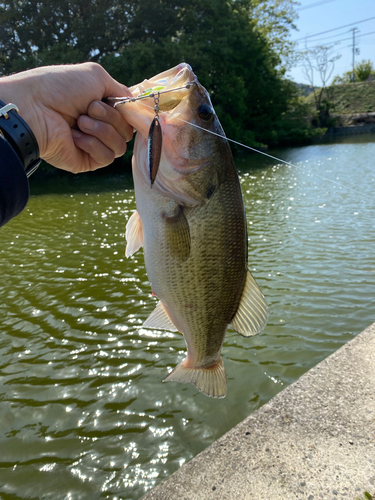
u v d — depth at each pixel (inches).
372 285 54.6
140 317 50.4
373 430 19.7
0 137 9.6
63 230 100.4
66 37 240.7
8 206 9.5
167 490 17.8
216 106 268.1
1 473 28.4
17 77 12.1
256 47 279.3
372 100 450.9
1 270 70.7
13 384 38.1
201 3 247.6
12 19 231.6
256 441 19.8
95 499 26.1
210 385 17.8
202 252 15.5
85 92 12.8
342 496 16.6
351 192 121.6
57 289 60.6
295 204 111.7
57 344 44.9
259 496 17.0
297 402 22.1
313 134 341.1
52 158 13.6
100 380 38.2
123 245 83.7
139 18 234.1
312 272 60.3
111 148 14.0
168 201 14.9
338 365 24.7
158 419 32.7
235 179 16.2
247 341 43.1
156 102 13.0
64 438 31.3
